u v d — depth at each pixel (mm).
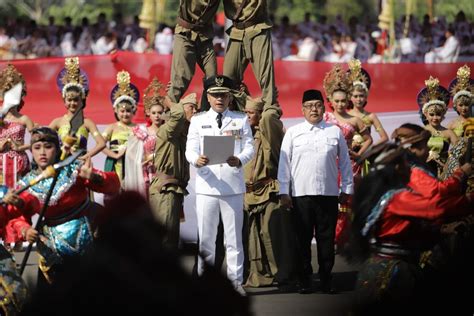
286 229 23516
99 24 54062
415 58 54625
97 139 28281
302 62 33406
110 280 8789
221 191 22000
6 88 27859
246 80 33062
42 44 53125
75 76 28703
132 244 8867
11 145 27906
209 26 24656
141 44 54375
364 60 55156
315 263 27312
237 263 22203
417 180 16062
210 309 8930
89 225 18031
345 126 27688
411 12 65812
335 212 22812
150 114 28422
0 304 16156
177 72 24562
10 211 17250
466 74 29938
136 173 28156
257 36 24156
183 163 23688
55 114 32312
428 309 16656
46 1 78750
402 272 15953
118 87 29500
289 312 20453
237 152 22141
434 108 29219
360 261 16344
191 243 9719
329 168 22672
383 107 33562
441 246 18656
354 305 16312
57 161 18156
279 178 22781
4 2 77750
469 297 18203
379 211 15984
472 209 16219
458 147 23250
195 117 22359
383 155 16312
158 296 8734
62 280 9203
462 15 52719
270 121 23344
